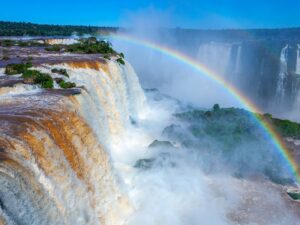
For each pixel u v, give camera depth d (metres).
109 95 35.41
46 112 20.70
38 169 16.59
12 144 16.34
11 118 19.23
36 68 33.22
